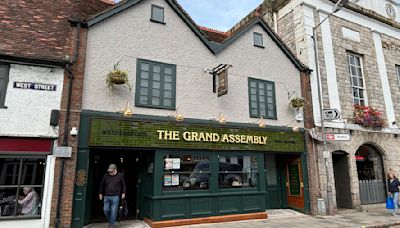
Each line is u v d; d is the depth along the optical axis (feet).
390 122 42.75
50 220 22.06
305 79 36.76
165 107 27.94
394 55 47.19
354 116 39.22
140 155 29.66
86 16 29.50
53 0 29.19
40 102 23.41
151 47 28.78
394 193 33.32
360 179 39.99
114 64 26.73
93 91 25.40
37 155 22.67
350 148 37.27
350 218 30.96
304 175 33.78
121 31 27.73
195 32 31.22
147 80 27.89
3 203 21.67
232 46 33.37
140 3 29.25
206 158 28.96
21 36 24.93
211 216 27.71
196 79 30.25
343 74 40.09
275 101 34.30
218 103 30.71
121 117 25.72
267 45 35.88
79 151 23.98
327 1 41.45
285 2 42.88
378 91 42.96
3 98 22.61
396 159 41.37
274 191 35.78
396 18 50.65
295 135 34.14
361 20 44.68
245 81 33.04
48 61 23.86
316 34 39.14
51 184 22.61
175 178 27.12
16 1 27.22
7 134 21.98
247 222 28.43
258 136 31.68
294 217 31.42
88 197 26.91
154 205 25.50
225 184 29.35
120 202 27.99
